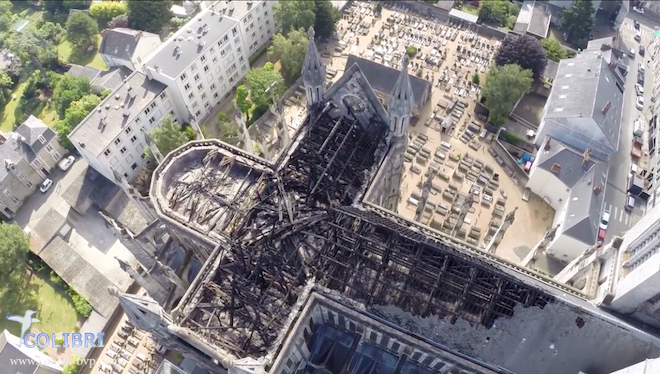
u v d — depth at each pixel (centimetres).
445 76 14275
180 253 8388
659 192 10925
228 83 14138
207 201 7400
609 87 11900
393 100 6988
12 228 10750
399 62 14700
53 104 14025
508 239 10894
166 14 16262
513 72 12494
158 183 7550
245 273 6562
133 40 13812
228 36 13162
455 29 15800
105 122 11600
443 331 5666
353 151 7431
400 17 16288
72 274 10656
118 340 9981
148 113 12144
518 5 16550
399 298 5947
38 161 12456
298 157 7675
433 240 6344
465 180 11969
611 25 15988
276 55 14288
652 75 14150
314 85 7738
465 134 12850
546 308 5509
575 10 14862
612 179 11819
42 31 16050
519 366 5425
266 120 13238
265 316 6269
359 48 15325
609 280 5875
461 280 5834
